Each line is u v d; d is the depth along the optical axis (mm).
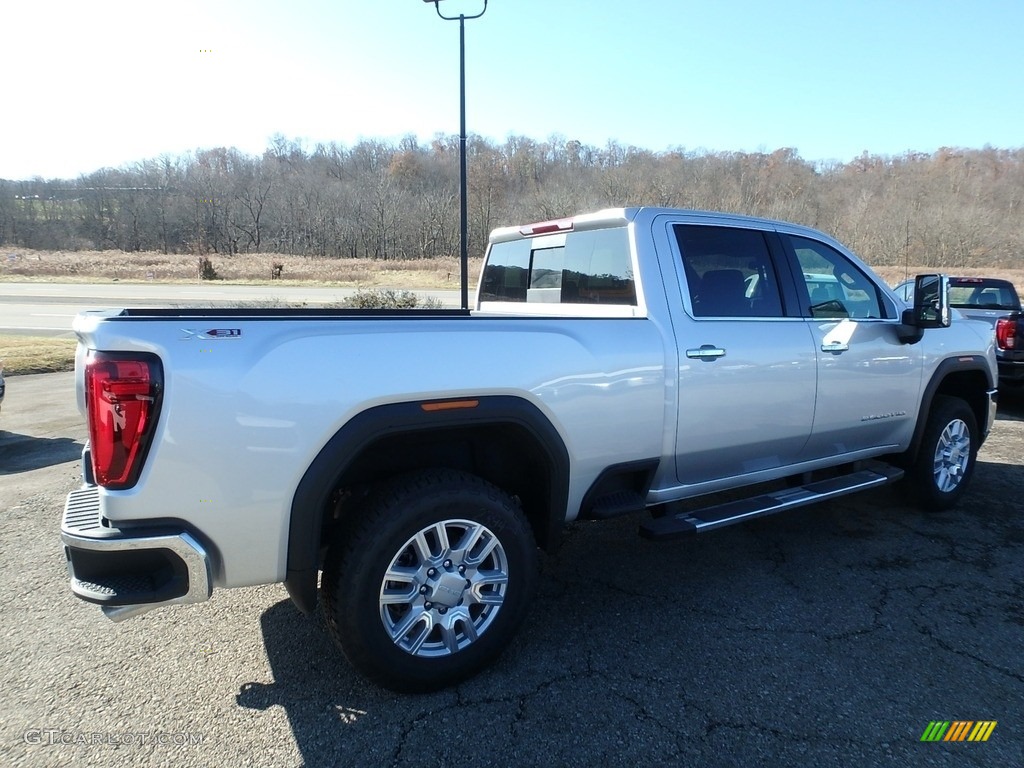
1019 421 7961
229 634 3100
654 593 3508
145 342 2070
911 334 4191
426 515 2506
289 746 2326
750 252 3719
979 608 3338
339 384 2324
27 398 9531
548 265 4051
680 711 2512
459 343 2590
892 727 2424
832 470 4395
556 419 2822
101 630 3135
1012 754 2283
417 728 2420
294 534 2316
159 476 2090
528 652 2934
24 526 4496
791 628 3141
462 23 10633
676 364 3197
